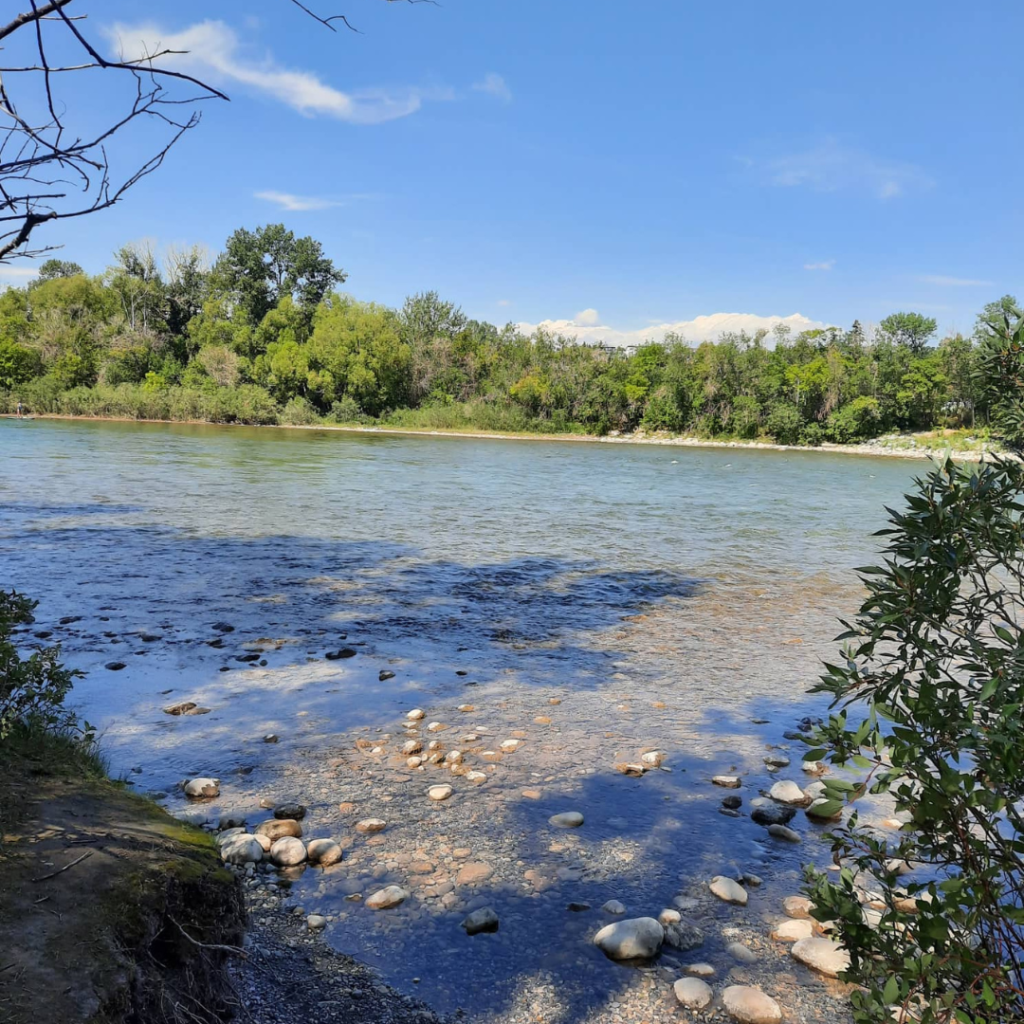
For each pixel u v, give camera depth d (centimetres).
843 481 3653
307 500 2248
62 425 5656
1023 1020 238
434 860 493
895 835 535
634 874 484
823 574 1471
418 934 419
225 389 7919
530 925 430
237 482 2622
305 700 763
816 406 7806
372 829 526
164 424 6725
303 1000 360
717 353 7981
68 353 7938
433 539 1702
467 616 1102
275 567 1352
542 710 762
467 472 3425
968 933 254
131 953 280
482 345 9856
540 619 1105
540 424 8088
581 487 2958
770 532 1970
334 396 8300
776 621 1134
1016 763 234
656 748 683
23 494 2092
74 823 354
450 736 690
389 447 4969
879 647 998
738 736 714
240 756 636
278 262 9881
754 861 502
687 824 548
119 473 2716
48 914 284
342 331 8169
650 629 1076
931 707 250
